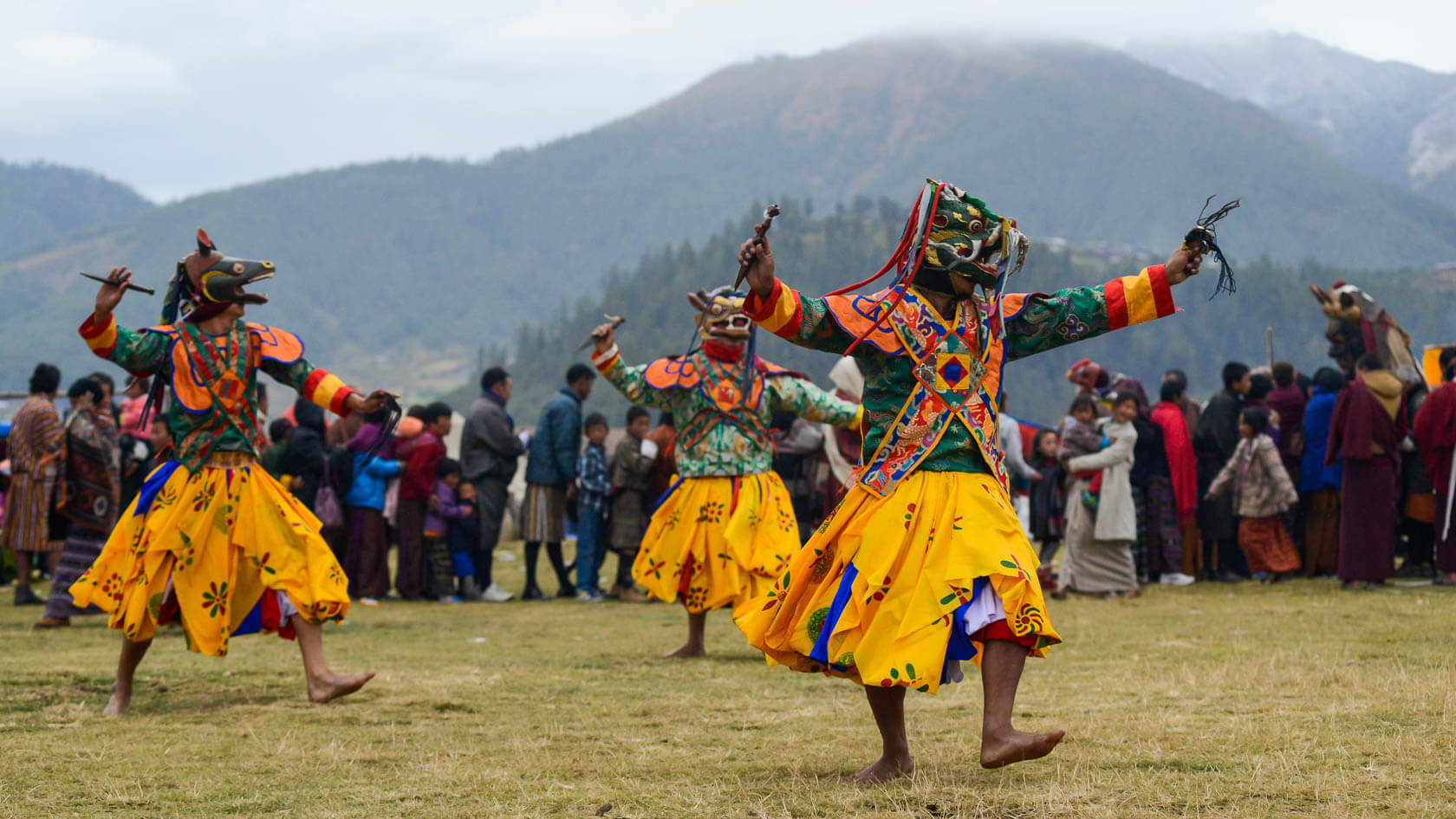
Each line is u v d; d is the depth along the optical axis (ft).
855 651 14.24
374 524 44.60
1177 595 40.50
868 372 15.21
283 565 21.04
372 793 15.02
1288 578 44.50
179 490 21.01
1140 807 13.35
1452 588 38.60
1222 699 20.26
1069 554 41.19
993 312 15.16
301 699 22.18
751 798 14.43
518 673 25.39
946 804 13.67
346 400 21.57
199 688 23.48
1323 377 44.73
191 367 21.09
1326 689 20.80
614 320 29.22
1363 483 39.24
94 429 35.78
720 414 28.50
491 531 44.98
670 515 28.89
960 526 14.11
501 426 45.29
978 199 15.12
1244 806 13.26
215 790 15.21
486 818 13.78
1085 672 24.20
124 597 20.86
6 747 17.88
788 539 28.58
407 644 31.01
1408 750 15.64
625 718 20.10
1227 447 46.50
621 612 40.06
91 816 13.99
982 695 21.71
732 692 22.77
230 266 21.15
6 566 50.60
